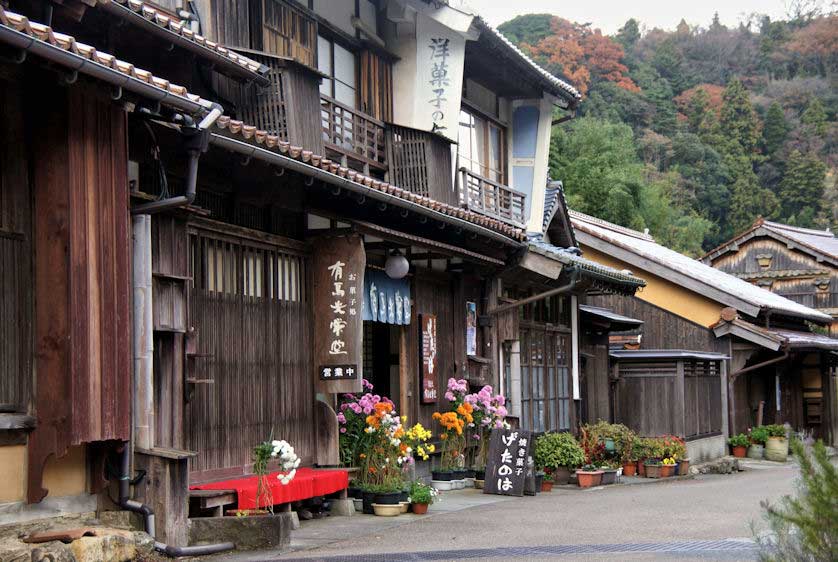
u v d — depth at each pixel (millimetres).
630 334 30922
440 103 18109
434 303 17250
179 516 9789
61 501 9031
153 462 9664
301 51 15227
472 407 17547
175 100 8805
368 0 17734
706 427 27516
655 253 33125
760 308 29828
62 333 8508
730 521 13172
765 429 29797
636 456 22266
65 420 8445
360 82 17250
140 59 11531
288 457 11078
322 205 13523
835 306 43000
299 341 13117
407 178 17422
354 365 13117
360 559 9625
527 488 16859
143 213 9781
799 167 79375
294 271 13109
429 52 18172
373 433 14164
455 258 17781
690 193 70875
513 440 16891
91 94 8844
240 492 10734
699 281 30281
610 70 79750
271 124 13781
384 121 17438
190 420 10867
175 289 10336
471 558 9805
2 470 8430
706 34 104938
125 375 9102
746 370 29844
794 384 36094
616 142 52094
